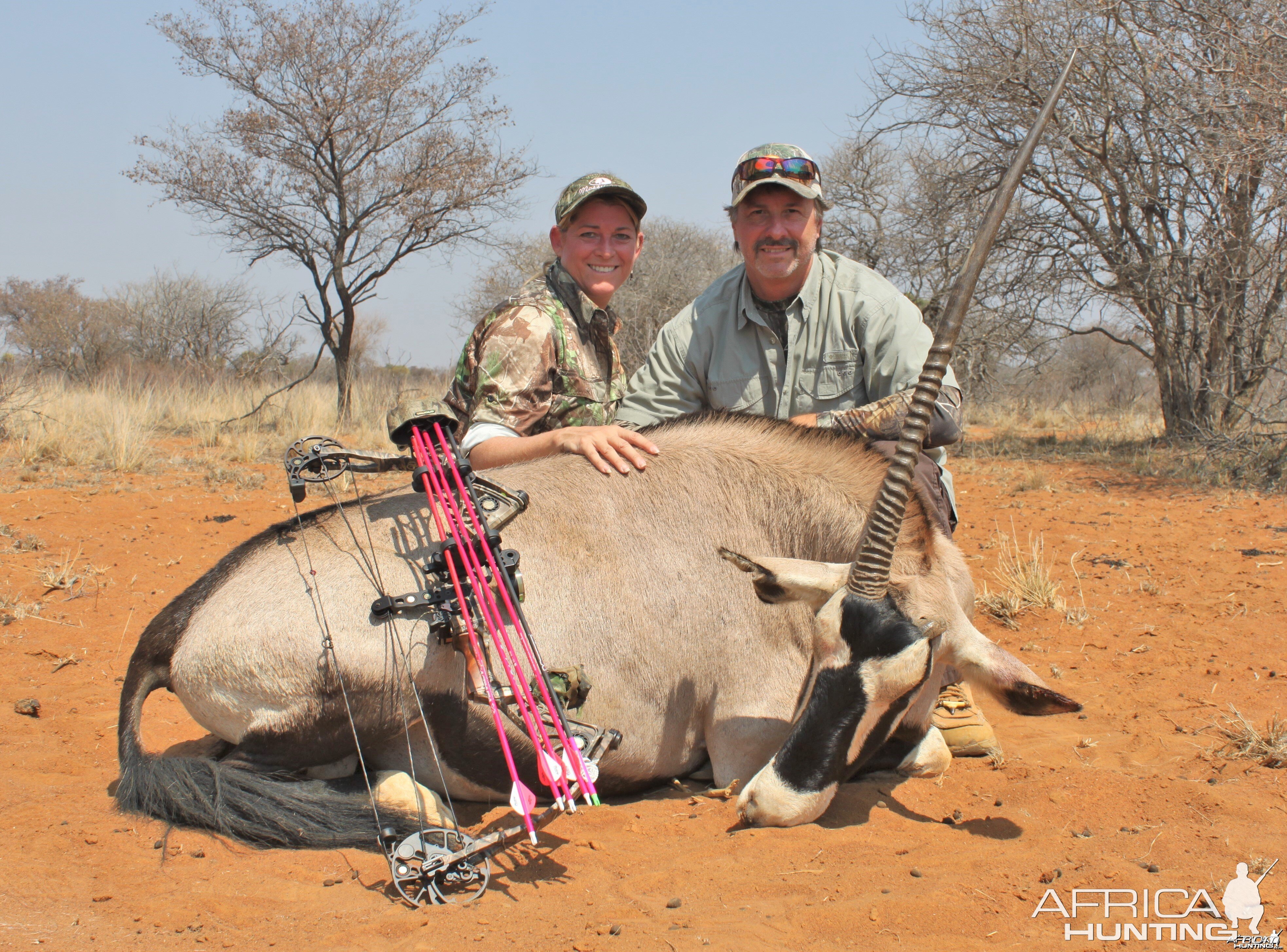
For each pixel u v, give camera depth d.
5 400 13.78
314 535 3.57
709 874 2.92
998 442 15.91
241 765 3.32
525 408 4.13
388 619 3.32
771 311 4.66
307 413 18.41
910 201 19.83
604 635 3.48
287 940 2.59
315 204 20.05
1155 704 4.54
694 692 3.61
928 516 3.37
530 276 27.05
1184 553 7.46
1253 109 12.89
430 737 3.36
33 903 2.78
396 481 10.41
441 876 2.85
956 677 3.97
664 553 3.59
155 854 3.12
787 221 4.36
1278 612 5.87
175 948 2.54
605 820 3.39
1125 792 3.47
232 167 20.05
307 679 3.29
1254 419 12.38
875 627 2.95
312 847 3.18
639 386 4.89
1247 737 3.95
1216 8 13.48
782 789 3.07
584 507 3.60
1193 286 14.26
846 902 2.75
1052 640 5.58
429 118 21.02
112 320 32.91
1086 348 30.39
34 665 5.12
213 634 3.37
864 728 3.00
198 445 14.64
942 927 2.62
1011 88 15.39
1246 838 3.07
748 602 3.59
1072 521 8.95
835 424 4.20
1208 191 14.16
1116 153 14.78
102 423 14.32
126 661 5.21
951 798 3.57
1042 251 16.44
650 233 26.83
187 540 7.80
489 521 3.41
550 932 2.62
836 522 3.65
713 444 3.80
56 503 8.94
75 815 3.39
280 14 19.83
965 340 17.59
